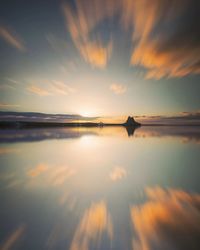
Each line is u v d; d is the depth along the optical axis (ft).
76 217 12.21
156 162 28.66
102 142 53.16
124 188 17.71
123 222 11.62
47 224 11.32
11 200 14.76
